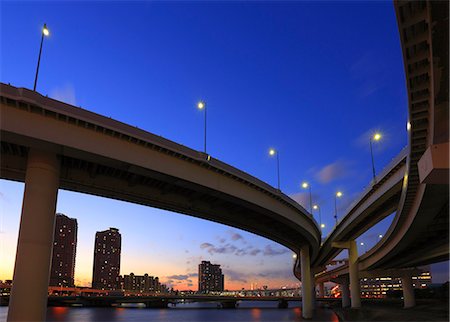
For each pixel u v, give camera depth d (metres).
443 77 19.20
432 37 17.00
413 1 15.59
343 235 89.94
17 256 27.88
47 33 32.09
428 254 82.06
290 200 55.94
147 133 33.81
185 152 37.00
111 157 31.73
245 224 60.84
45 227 28.95
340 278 159.62
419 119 23.33
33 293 27.19
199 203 49.00
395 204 60.69
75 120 29.77
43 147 29.47
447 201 38.62
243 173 44.56
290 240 81.88
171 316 130.88
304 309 89.81
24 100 27.08
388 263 101.94
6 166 33.38
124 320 108.31
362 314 87.62
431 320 61.28
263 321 93.19
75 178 36.91
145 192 42.41
